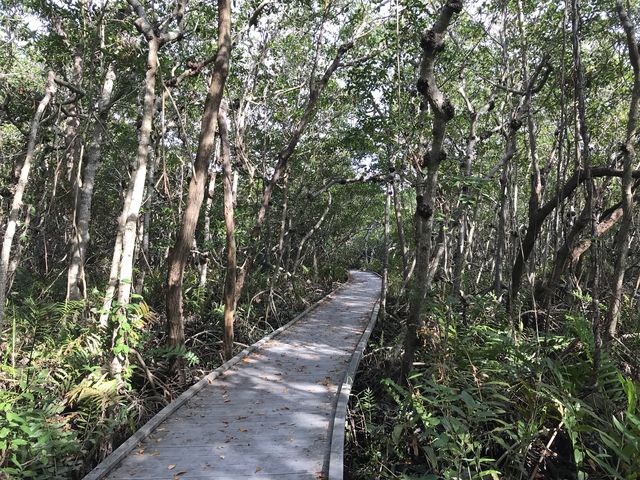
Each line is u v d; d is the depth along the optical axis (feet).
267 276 50.67
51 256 50.39
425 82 18.19
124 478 14.34
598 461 14.32
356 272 110.73
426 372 21.83
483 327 25.93
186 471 14.79
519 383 19.77
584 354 22.27
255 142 53.31
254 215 48.60
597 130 36.32
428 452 15.21
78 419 18.11
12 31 41.47
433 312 27.09
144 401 21.77
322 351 30.40
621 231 20.58
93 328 22.56
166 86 27.22
